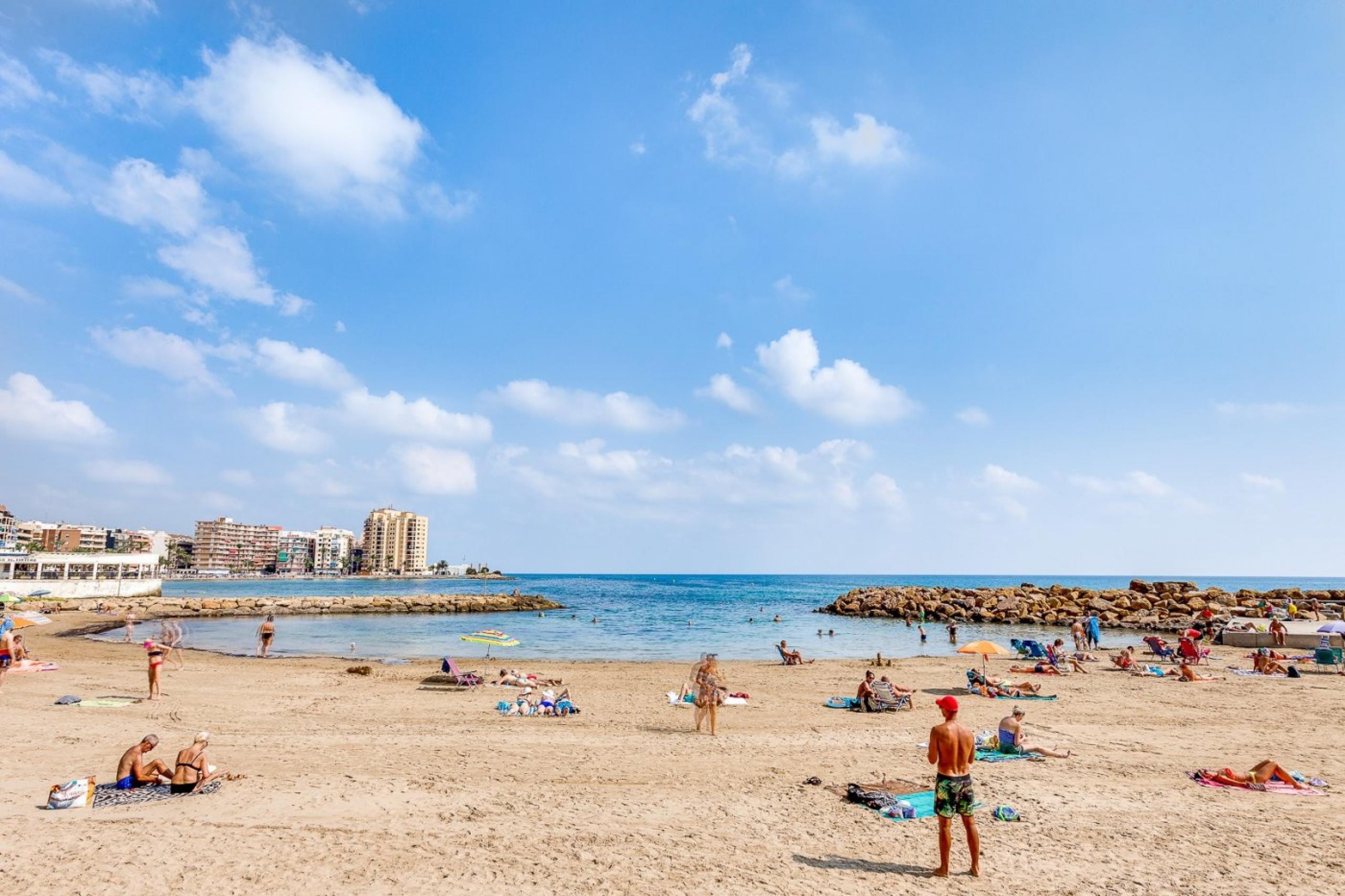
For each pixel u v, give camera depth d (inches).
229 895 295.6
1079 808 425.7
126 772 440.5
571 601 4035.4
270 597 3196.4
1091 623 1437.0
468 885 309.0
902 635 1910.7
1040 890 312.2
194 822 383.2
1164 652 1203.2
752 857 346.9
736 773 502.9
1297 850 358.6
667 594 5073.8
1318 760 542.9
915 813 409.1
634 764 527.2
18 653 978.7
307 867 327.0
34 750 531.2
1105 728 655.8
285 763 511.5
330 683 900.0
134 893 296.4
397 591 5826.8
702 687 645.3
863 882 319.0
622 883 314.2
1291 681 952.9
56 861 326.6
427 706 746.8
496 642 913.5
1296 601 2075.5
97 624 1875.0
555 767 514.6
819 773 505.0
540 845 360.2
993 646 858.8
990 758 544.4
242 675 947.3
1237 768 519.8
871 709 743.7
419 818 398.6
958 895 305.7
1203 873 330.3
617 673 1051.9
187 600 2687.0
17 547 5748.0
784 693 873.5
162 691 806.5
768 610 3159.5
